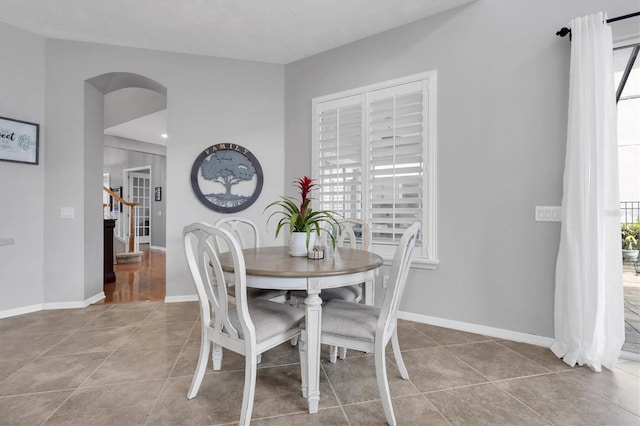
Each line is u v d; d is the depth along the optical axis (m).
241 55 3.51
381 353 1.48
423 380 1.84
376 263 1.78
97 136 3.51
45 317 2.91
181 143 3.45
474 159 2.55
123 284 4.23
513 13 2.39
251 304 1.81
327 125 3.35
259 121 3.66
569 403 1.62
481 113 2.52
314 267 1.64
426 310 2.78
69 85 3.21
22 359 2.08
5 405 1.59
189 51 3.43
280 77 3.71
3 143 2.89
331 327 1.61
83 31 3.04
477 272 2.55
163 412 1.55
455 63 2.63
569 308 2.05
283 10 2.71
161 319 2.86
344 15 2.76
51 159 3.15
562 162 2.22
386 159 2.93
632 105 2.27
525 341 2.36
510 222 2.42
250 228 3.62
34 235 3.08
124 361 2.06
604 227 1.98
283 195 3.71
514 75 2.39
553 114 2.25
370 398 1.67
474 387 1.77
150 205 8.00
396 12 2.71
